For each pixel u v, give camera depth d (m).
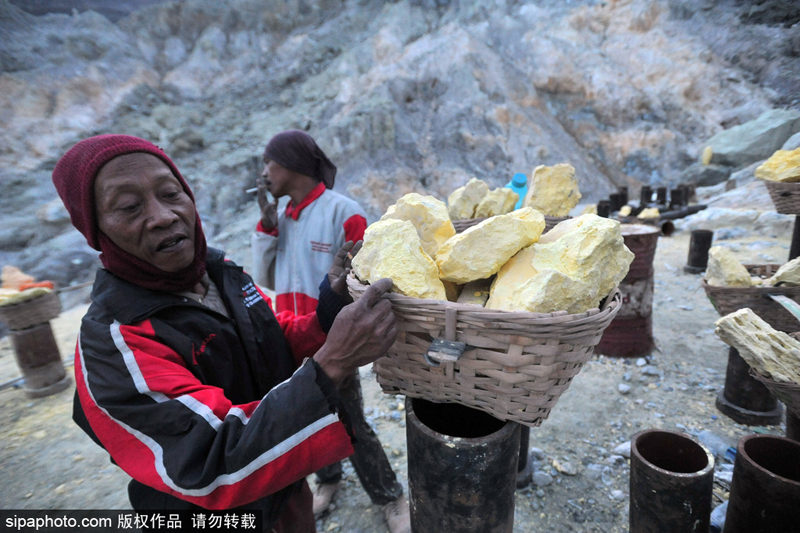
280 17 18.05
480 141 12.38
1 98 12.60
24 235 9.38
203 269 1.11
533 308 0.94
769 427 2.48
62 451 2.84
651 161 11.90
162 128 13.84
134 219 0.91
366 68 15.05
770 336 1.77
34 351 3.58
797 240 3.01
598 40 14.31
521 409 1.00
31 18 15.29
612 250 1.08
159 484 0.81
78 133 12.83
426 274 1.08
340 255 1.33
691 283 5.01
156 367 0.88
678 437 1.71
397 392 1.21
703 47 10.16
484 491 1.21
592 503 2.06
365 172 11.75
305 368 0.89
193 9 17.78
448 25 15.16
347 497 2.21
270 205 2.26
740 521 1.58
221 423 0.85
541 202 2.67
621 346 3.33
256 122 14.27
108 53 15.48
